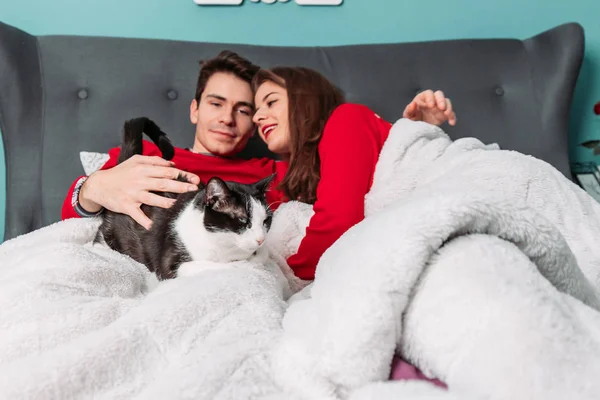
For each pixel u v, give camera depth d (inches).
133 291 38.4
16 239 45.9
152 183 44.5
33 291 30.6
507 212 24.8
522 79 76.6
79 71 72.9
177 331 27.0
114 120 72.0
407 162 47.9
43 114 71.0
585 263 36.1
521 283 20.9
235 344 26.0
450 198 25.1
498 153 43.8
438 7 84.7
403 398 19.5
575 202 40.5
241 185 48.5
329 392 22.4
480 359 19.6
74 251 37.1
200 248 42.8
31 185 69.1
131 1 82.9
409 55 77.4
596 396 17.4
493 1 84.7
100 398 23.3
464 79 76.4
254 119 59.8
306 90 57.0
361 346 22.5
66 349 24.6
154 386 23.0
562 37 76.4
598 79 84.8
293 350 24.8
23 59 71.2
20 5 81.9
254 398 22.4
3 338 27.0
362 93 75.5
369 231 27.2
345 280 24.8
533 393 18.1
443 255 23.9
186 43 76.8
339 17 84.4
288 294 41.9
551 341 18.8
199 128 64.5
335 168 47.9
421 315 22.7
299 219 51.6
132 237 47.1
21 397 21.9
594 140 81.8
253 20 84.0
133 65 74.0
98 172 50.2
